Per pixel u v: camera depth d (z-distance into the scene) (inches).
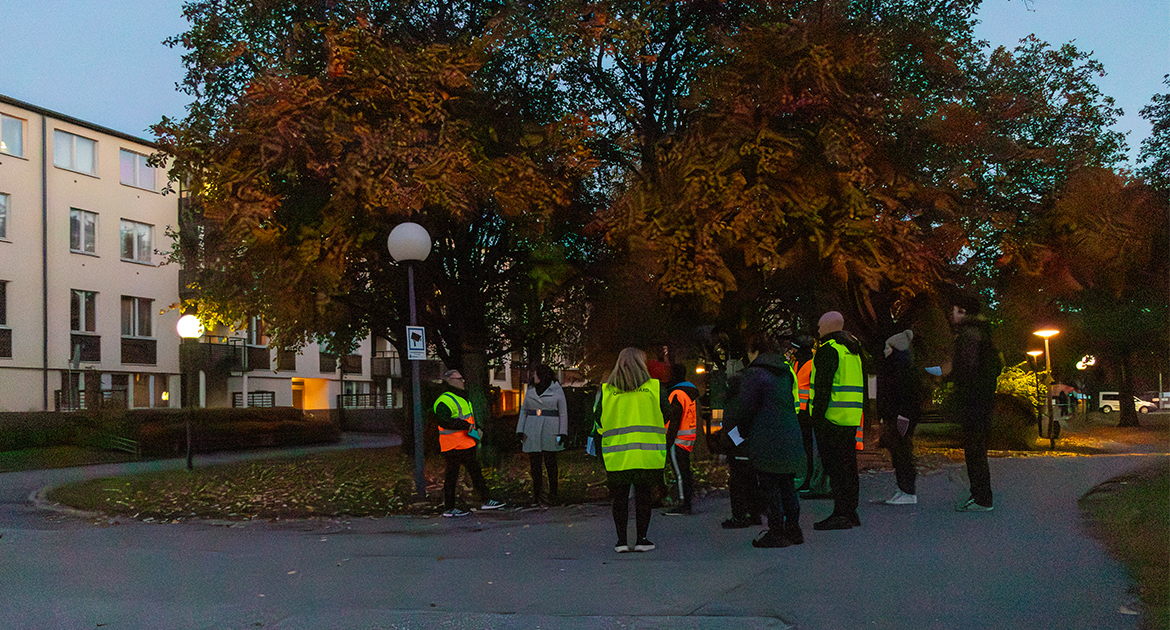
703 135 601.3
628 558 281.0
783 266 605.3
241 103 581.6
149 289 1515.7
